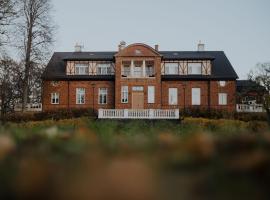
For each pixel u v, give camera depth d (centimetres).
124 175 153
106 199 144
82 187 148
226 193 158
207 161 195
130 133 559
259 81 5616
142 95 5300
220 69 5528
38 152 213
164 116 4488
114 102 5431
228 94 5362
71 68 5516
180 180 164
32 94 6281
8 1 4372
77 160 187
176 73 5456
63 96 5478
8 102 6034
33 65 4897
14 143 245
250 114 4428
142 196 146
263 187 165
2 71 5291
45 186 154
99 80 5478
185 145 218
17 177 161
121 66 5297
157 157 196
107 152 208
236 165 182
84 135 326
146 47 5272
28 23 4866
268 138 242
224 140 239
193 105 5391
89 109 5084
